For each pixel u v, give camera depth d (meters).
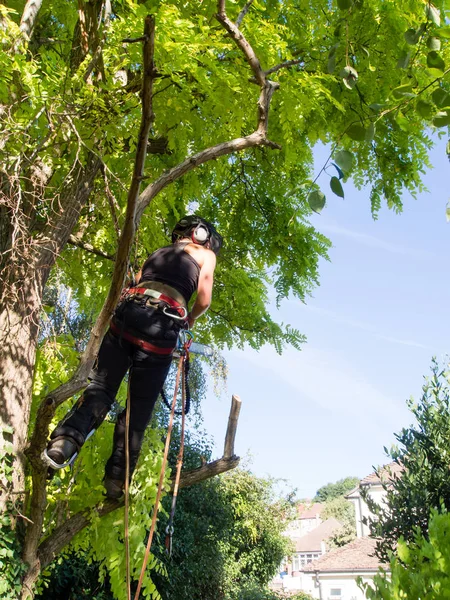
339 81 5.16
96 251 6.09
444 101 3.06
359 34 5.16
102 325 3.18
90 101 4.16
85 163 4.83
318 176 2.78
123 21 4.06
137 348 3.42
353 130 2.97
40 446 3.34
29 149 4.29
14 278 4.37
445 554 4.30
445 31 3.04
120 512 4.15
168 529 3.08
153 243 5.60
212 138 4.75
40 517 3.66
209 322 7.76
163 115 4.47
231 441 4.29
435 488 8.80
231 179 7.15
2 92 3.92
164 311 3.42
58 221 4.71
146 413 3.54
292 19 5.33
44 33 5.94
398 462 9.42
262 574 19.83
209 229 3.86
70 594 10.25
